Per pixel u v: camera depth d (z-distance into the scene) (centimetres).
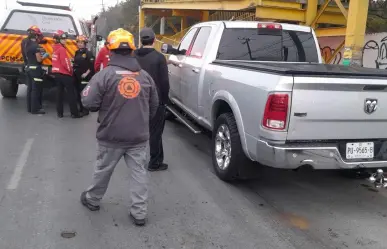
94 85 360
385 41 909
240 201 452
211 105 532
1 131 714
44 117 852
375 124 409
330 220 414
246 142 435
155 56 500
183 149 650
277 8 1048
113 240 354
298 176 548
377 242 371
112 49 367
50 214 396
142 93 372
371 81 393
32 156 579
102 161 384
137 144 378
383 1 1317
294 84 377
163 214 410
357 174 532
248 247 352
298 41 602
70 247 338
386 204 462
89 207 408
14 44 894
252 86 420
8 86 1015
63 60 820
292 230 388
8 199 427
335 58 1028
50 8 995
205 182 504
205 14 2019
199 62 596
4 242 341
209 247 349
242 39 580
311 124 388
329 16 1095
